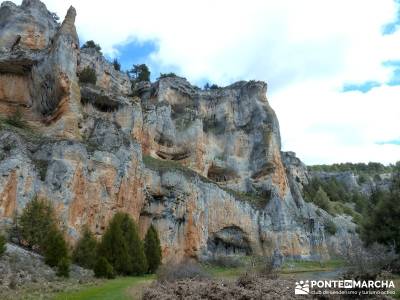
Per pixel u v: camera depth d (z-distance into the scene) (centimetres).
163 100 7106
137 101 6081
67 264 2831
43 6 6316
